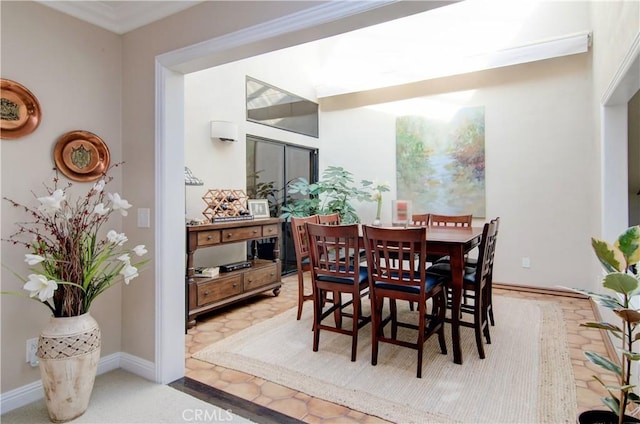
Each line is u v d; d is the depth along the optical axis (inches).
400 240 89.2
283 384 86.9
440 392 82.1
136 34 93.2
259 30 74.2
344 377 89.7
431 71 187.8
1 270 76.1
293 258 215.8
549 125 170.2
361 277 103.8
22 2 78.8
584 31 160.1
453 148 192.1
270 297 164.6
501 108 180.4
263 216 175.6
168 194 89.0
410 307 142.3
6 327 77.2
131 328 94.7
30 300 80.7
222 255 166.4
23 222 79.2
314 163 233.6
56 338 71.8
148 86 90.7
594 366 93.5
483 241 97.1
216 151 162.7
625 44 89.7
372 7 62.7
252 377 90.6
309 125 226.7
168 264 89.3
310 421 72.7
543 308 143.4
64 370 71.7
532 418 72.1
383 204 212.7
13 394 77.9
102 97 92.7
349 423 71.9
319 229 101.7
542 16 172.4
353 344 98.7
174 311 90.6
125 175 95.5
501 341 110.9
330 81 232.5
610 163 126.0
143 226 91.4
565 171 167.3
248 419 73.5
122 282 96.4
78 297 76.5
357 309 99.0
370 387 84.7
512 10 178.7
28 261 68.2
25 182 79.4
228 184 168.6
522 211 176.2
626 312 46.4
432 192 198.4
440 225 163.6
